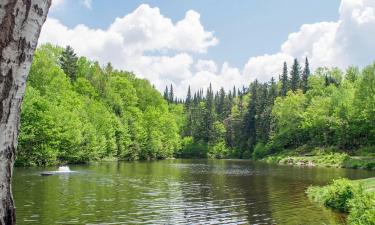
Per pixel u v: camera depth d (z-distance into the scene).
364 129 79.56
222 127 136.75
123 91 118.25
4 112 3.03
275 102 112.81
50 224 19.77
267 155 105.56
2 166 3.06
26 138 54.62
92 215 22.19
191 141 133.12
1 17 2.96
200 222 20.91
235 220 21.48
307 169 61.75
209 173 54.47
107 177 44.34
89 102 87.31
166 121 121.56
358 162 64.00
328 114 90.75
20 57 3.07
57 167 56.16
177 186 37.16
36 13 3.14
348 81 100.88
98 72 114.12
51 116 58.31
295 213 23.41
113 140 87.38
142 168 63.16
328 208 25.00
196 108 159.88
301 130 99.69
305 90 130.88
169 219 21.53
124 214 22.69
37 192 30.20
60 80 74.44
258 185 38.56
